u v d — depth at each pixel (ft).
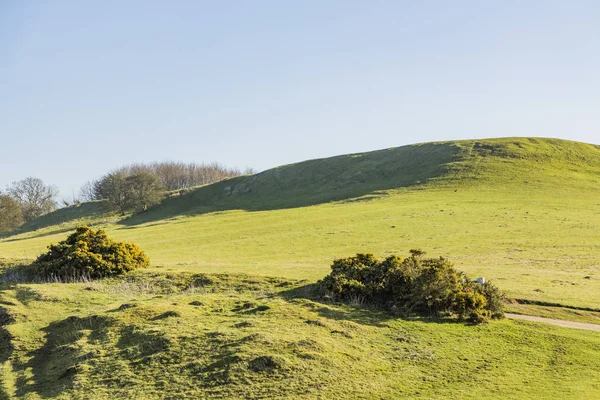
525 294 86.94
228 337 59.88
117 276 98.58
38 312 75.82
